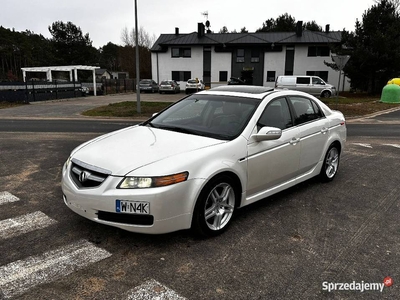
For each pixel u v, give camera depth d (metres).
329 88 27.25
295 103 4.78
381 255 3.26
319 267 3.04
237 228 3.78
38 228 3.70
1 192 4.83
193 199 3.25
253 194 4.04
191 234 3.61
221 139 3.78
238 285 2.75
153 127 4.31
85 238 3.48
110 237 3.51
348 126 13.09
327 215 4.19
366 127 12.77
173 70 42.69
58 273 2.88
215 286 2.73
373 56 26.89
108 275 2.86
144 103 21.72
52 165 6.36
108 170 3.20
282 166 4.33
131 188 3.07
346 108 18.98
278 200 4.68
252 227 3.81
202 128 4.10
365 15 28.84
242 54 40.69
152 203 3.04
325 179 5.45
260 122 4.08
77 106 20.83
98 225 3.78
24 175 5.69
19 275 2.84
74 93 29.06
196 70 42.09
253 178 3.93
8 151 7.59
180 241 3.45
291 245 3.42
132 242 3.41
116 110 17.77
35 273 2.88
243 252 3.27
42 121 14.06
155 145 3.58
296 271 2.97
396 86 23.30
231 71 41.25
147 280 2.79
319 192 5.03
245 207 4.41
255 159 3.89
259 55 40.31
